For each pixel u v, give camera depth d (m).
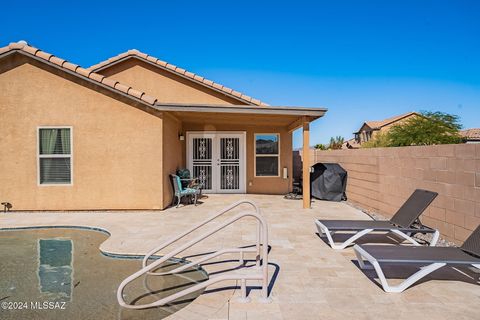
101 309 4.02
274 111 10.25
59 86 9.86
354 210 10.62
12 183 9.90
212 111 10.04
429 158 7.39
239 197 13.34
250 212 4.01
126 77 14.31
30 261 5.87
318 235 7.21
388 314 3.58
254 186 14.48
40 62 9.78
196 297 4.30
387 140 35.25
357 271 4.95
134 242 6.57
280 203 11.98
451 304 3.84
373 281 4.56
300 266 5.16
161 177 10.08
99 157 9.97
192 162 14.24
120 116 9.97
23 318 3.79
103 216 9.32
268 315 3.54
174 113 11.02
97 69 14.16
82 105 9.90
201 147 14.29
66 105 9.88
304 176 10.88
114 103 9.95
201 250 6.05
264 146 14.52
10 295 4.46
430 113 33.56
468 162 6.12
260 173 14.52
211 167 14.36
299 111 10.32
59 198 9.95
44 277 5.11
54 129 9.93
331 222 6.70
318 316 3.53
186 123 14.12
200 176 14.31
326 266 5.17
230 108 10.08
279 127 14.51
